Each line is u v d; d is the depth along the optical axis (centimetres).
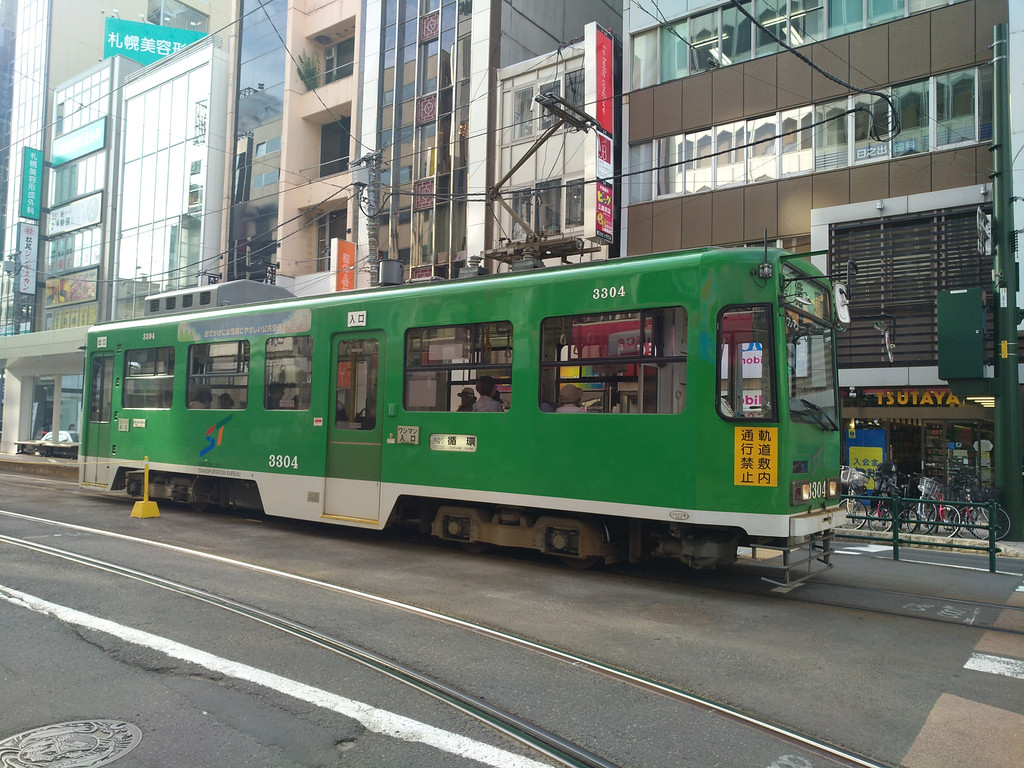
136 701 426
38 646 514
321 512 973
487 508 877
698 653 536
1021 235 1359
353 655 507
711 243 1773
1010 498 1212
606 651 535
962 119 1495
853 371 1545
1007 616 666
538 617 621
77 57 4262
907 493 1445
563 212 2034
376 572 784
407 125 2483
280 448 1026
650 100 1895
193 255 3142
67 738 376
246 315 1096
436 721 406
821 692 465
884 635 597
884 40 1579
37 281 3981
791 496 689
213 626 565
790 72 1697
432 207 2381
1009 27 1394
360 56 2662
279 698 432
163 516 1173
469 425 848
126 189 3522
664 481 717
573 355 788
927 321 1482
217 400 1128
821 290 814
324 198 2755
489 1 2253
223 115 3155
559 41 2478
